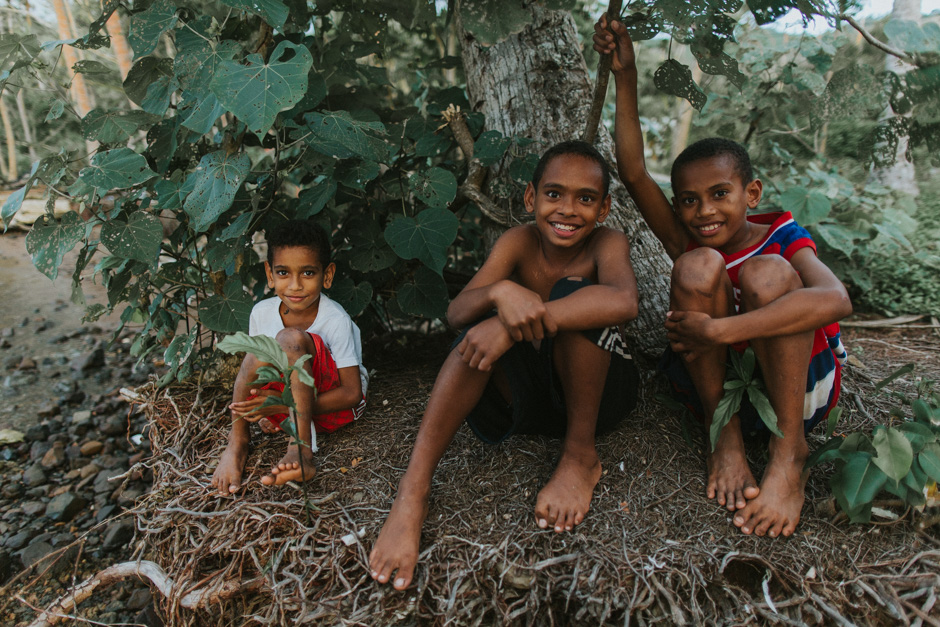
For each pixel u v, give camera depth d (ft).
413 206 8.29
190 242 8.11
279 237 6.29
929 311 10.47
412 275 8.33
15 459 9.29
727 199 5.57
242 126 6.90
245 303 7.40
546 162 5.61
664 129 17.71
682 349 5.37
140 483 8.79
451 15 8.73
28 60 7.22
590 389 5.26
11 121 27.94
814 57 10.68
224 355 7.68
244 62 6.25
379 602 4.65
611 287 5.22
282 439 6.45
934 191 15.71
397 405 7.29
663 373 6.91
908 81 7.65
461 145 8.24
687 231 6.40
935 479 4.75
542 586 4.79
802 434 5.25
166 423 7.16
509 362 5.28
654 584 4.65
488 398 5.56
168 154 7.71
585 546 4.92
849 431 6.46
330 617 4.72
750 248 5.82
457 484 5.71
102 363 12.05
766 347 5.06
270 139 7.80
